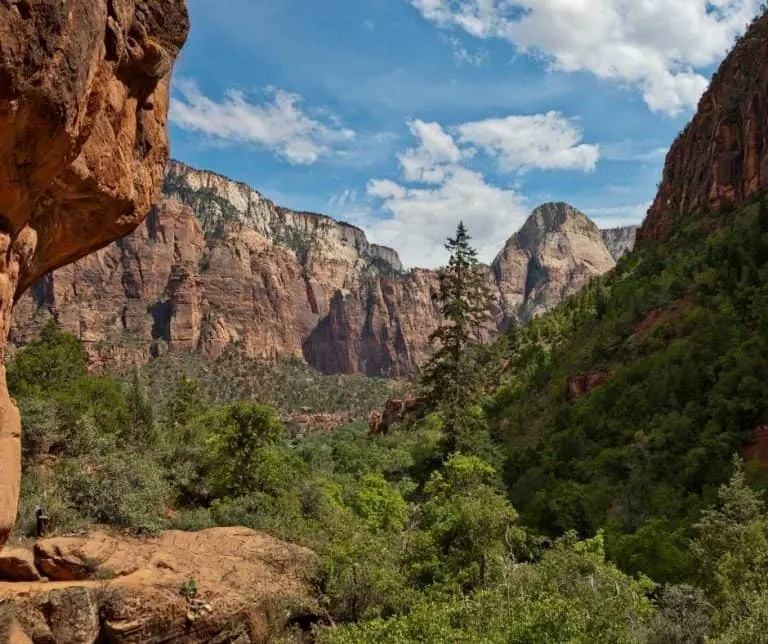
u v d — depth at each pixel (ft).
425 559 80.18
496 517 78.74
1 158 34.50
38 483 90.17
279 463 114.01
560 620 47.52
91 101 39.96
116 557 67.77
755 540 72.33
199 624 65.31
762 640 45.60
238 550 79.46
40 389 129.18
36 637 55.01
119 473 90.94
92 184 45.85
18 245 42.34
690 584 79.10
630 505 121.80
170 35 50.67
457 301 136.67
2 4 29.96
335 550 85.25
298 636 74.64
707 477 124.47
